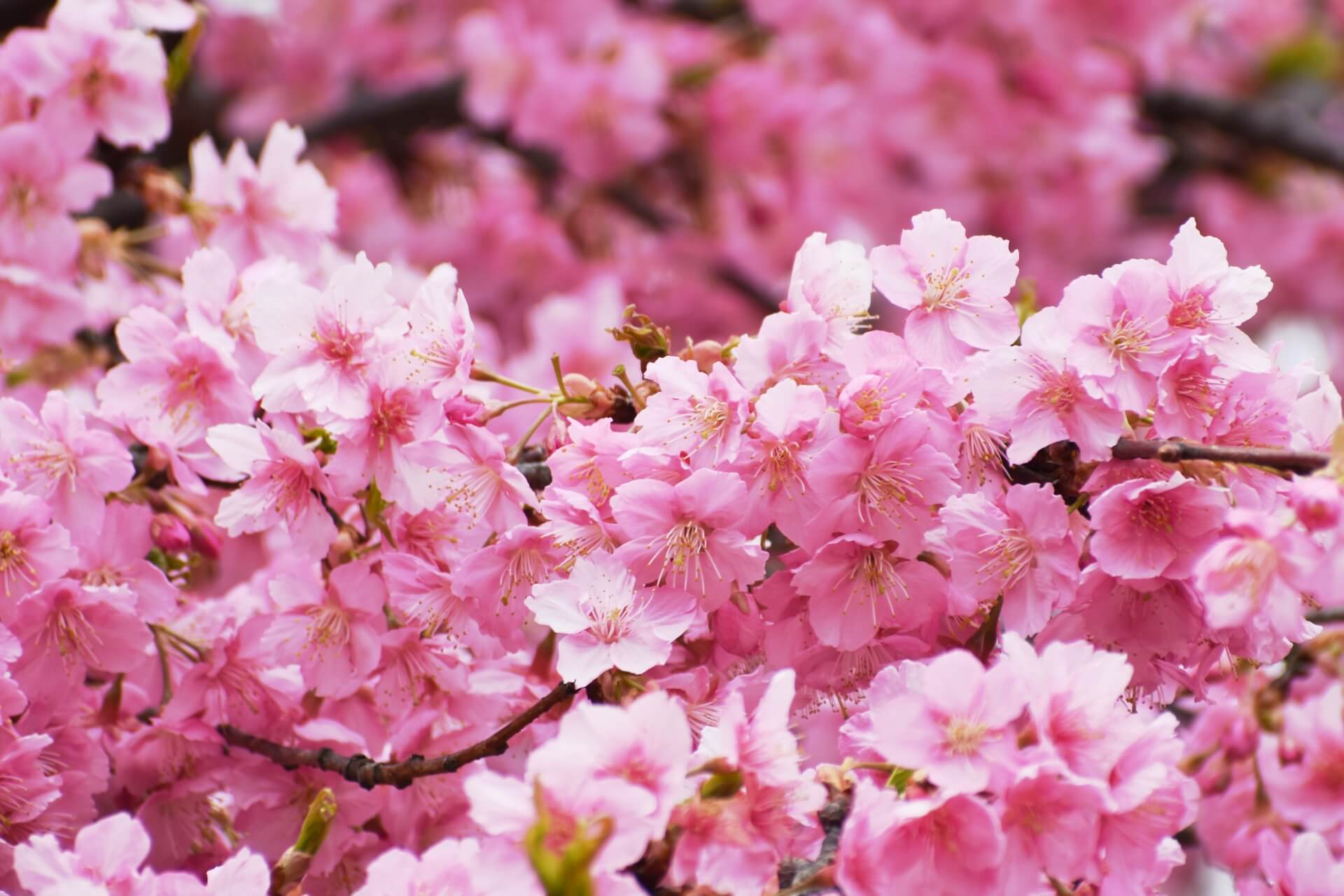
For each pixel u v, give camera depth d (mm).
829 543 1000
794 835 967
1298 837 1021
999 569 999
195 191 1184
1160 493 991
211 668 1074
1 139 1145
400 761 1062
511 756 1056
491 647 1039
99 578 1062
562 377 1027
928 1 1934
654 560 992
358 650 1048
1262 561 971
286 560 1130
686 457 996
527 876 926
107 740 1090
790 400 990
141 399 1068
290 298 1029
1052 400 1000
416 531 1041
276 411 1031
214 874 991
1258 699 1071
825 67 1946
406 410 1023
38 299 1165
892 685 988
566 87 1812
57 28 1147
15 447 1053
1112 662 966
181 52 1188
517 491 1017
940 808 958
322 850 1064
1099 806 959
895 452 995
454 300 1042
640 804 929
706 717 1002
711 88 1883
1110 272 1002
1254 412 1000
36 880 986
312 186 1186
